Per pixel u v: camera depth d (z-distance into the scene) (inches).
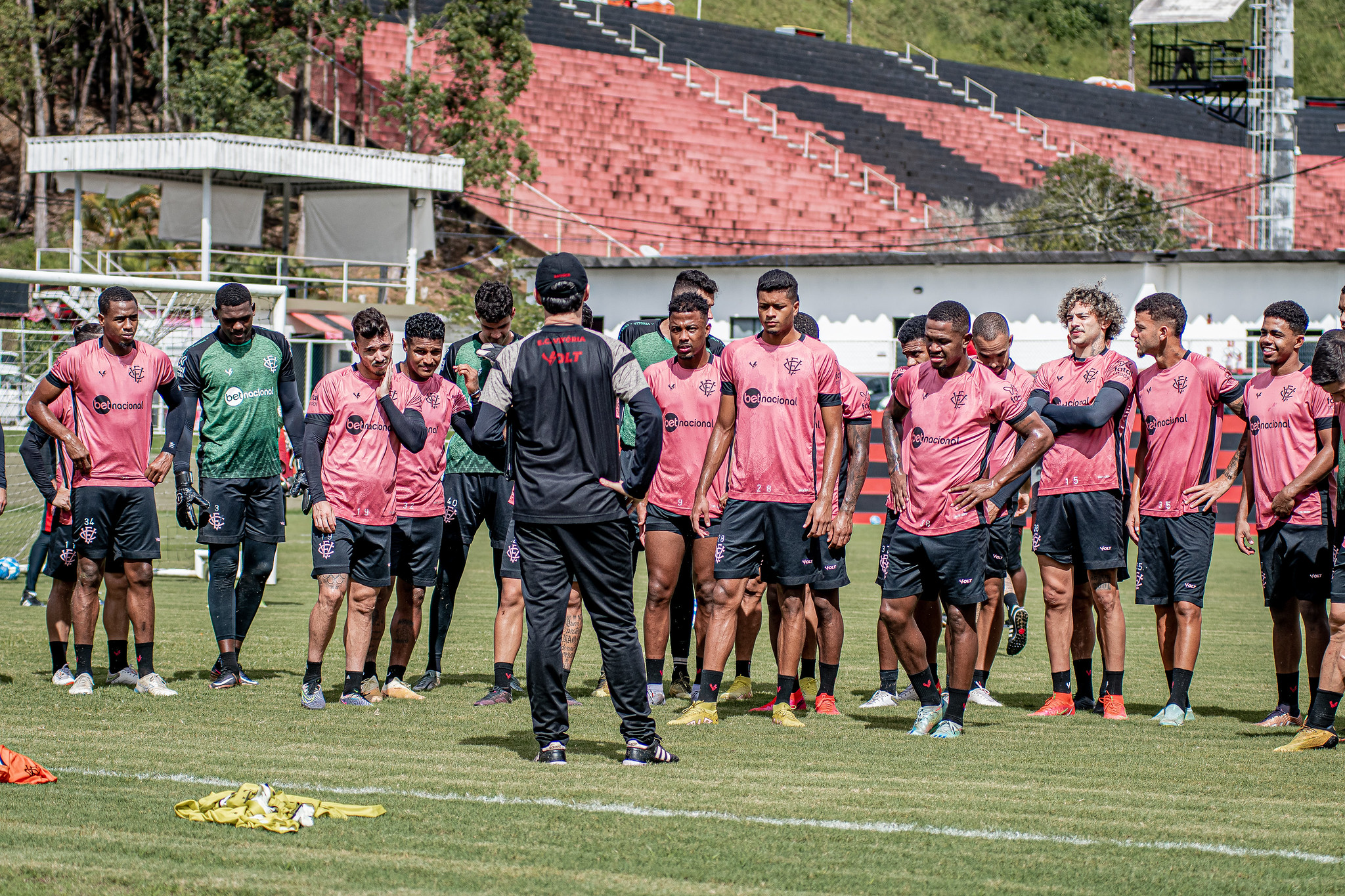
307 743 808.3
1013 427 839.1
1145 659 1285.7
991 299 3951.8
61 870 539.5
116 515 989.8
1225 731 895.7
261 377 1047.0
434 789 687.7
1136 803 675.4
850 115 6865.2
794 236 5551.2
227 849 573.3
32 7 5452.8
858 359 3609.7
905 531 858.8
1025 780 728.3
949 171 6569.9
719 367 902.4
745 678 1028.5
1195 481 941.2
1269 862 573.3
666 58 6924.2
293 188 4296.3
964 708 868.6
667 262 4084.6
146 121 5876.0
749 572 901.2
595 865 557.0
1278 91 4739.2
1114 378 944.9
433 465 1001.5
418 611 1012.5
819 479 935.0
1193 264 3821.4
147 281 1502.2
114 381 980.6
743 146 6122.1
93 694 983.6
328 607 937.5
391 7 4714.6
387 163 3978.8
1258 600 1777.8
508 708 952.9
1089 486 951.0
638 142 5866.1
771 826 622.8
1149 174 7317.9
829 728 890.1
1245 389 943.7
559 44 6604.3
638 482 741.3
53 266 4566.9
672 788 697.6
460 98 4741.6
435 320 993.5
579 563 748.0
